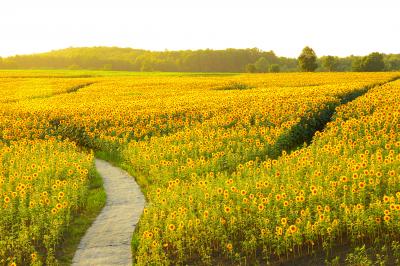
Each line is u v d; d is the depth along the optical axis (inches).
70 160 788.0
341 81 2110.0
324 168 626.2
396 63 6702.8
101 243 485.7
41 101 1626.5
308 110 1051.9
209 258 444.1
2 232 496.1
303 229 457.4
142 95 1731.1
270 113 1028.5
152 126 1071.0
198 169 715.4
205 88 2007.9
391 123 845.2
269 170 661.9
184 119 1132.5
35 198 582.9
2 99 1748.3
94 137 1027.3
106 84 2329.0
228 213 498.9
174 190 608.7
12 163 744.3
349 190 536.1
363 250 417.7
